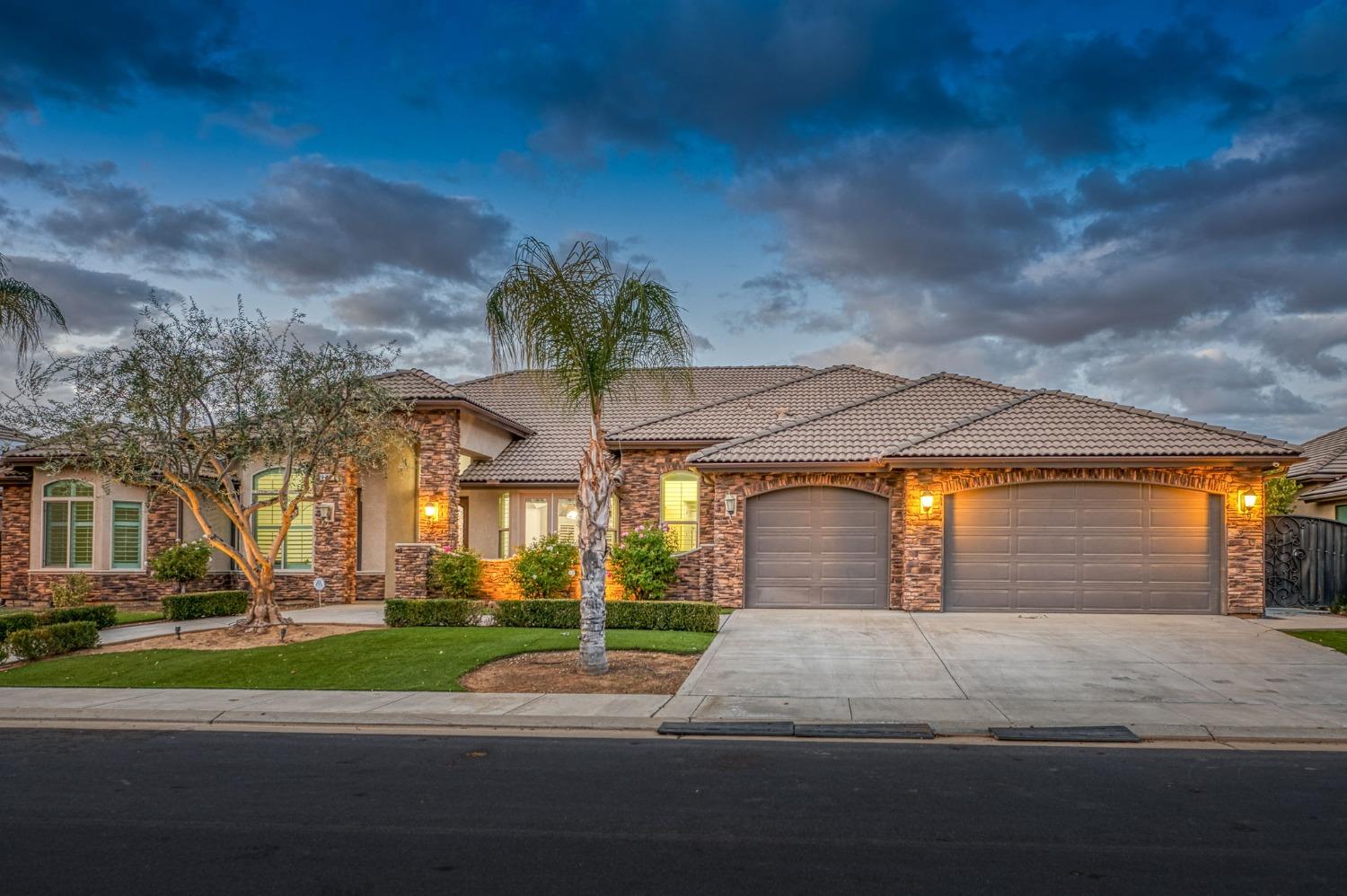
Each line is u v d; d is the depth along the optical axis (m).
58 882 5.78
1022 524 19.02
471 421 24.25
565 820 6.96
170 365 15.95
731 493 20.41
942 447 18.95
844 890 5.59
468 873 5.89
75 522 23.81
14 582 24.14
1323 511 26.94
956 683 12.23
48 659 15.07
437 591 21.75
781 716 10.51
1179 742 9.61
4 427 18.53
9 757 9.16
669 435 24.25
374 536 24.09
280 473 23.80
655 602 17.23
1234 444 18.44
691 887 5.64
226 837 6.62
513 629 17.06
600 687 12.24
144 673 13.64
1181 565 18.62
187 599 19.91
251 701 11.66
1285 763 8.65
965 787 7.82
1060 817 6.99
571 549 20.34
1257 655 13.98
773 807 7.27
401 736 10.04
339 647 15.11
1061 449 18.58
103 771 8.53
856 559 20.17
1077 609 18.80
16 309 16.33
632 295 13.53
